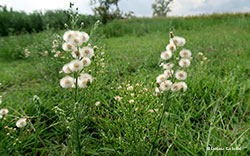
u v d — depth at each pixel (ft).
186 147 4.66
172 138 4.69
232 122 5.75
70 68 3.28
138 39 25.85
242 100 6.75
